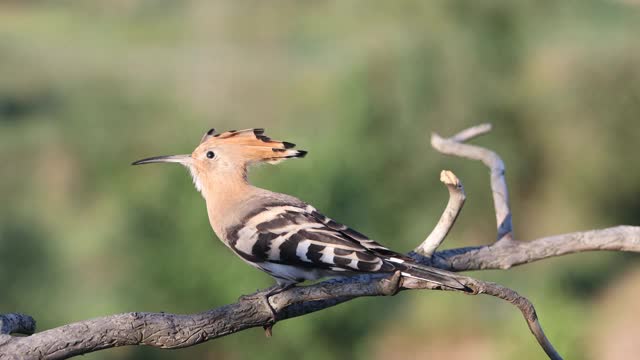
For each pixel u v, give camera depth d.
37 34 37.84
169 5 34.38
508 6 23.00
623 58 23.45
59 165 25.00
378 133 20.81
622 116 23.52
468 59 22.75
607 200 23.56
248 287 14.42
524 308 5.47
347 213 15.99
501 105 23.25
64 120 26.70
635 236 6.75
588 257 21.59
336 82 22.58
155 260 14.64
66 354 5.07
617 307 20.36
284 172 15.17
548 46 24.03
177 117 20.67
